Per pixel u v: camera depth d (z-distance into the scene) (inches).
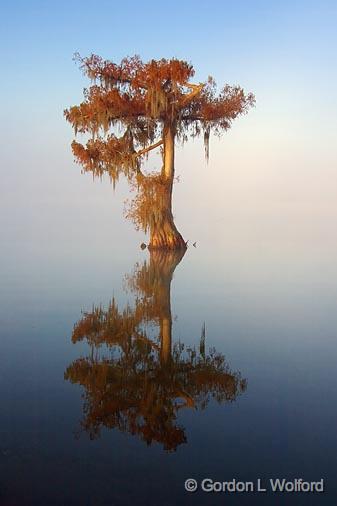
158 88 1089.4
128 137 1173.1
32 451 252.5
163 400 318.0
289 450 254.2
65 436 268.2
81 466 237.9
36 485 222.7
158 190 1186.0
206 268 898.1
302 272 853.8
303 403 314.3
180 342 450.0
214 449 256.2
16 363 387.9
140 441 264.7
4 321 517.0
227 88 1180.5
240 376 365.4
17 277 782.5
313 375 364.2
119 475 231.1
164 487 222.1
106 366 383.6
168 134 1194.0
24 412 297.9
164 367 383.2
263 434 272.7
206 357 407.5
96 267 899.4
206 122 1181.7
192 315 550.3
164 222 1201.4
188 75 1079.0
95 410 301.7
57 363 390.3
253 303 610.2
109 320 524.1
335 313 558.3
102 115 1099.3
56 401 315.9
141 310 570.6
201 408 308.2
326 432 274.4
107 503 207.9
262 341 453.1
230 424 286.2
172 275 821.9
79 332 478.0
